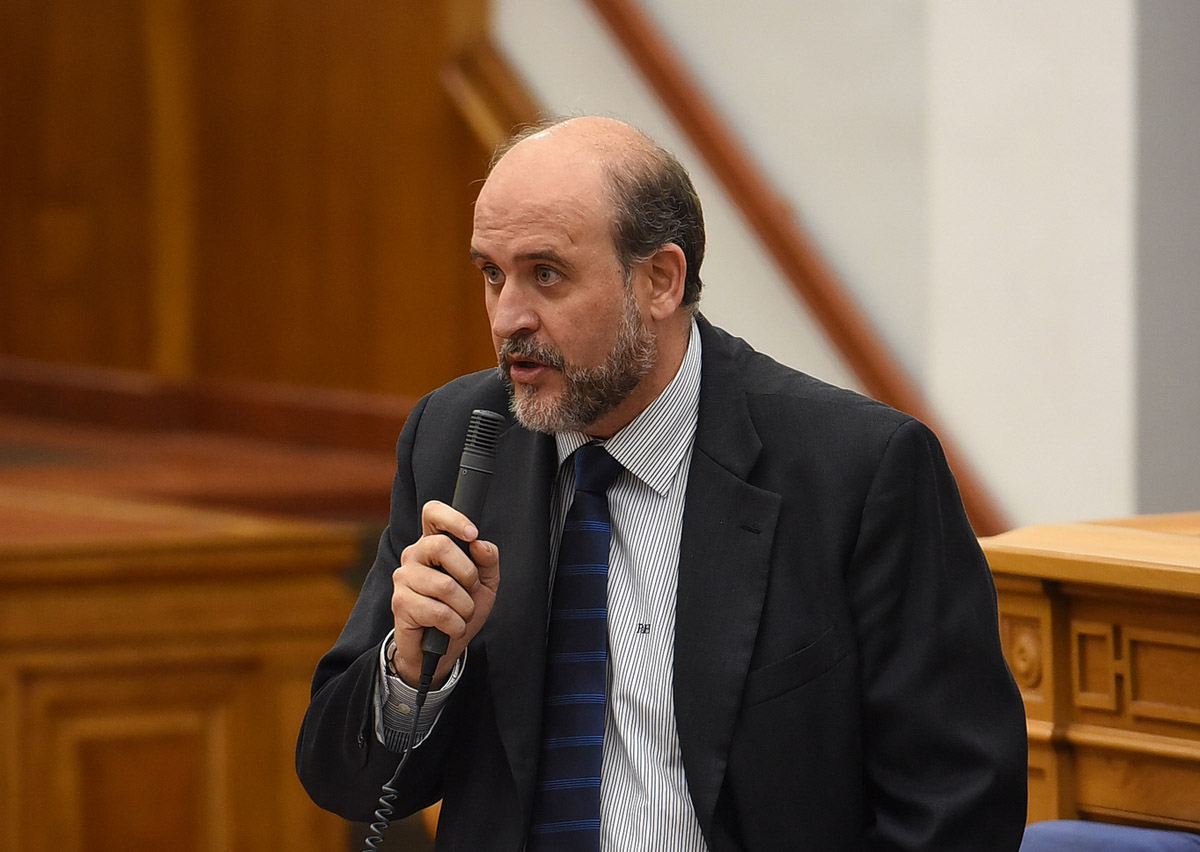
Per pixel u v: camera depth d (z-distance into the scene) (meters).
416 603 6.28
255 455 26.50
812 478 6.70
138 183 29.12
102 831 15.13
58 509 17.30
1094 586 7.98
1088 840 7.76
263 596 15.59
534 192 6.42
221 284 28.44
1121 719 8.02
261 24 27.12
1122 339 14.26
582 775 6.60
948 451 15.78
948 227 15.79
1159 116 14.16
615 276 6.47
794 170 17.53
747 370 7.16
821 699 6.48
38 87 30.44
